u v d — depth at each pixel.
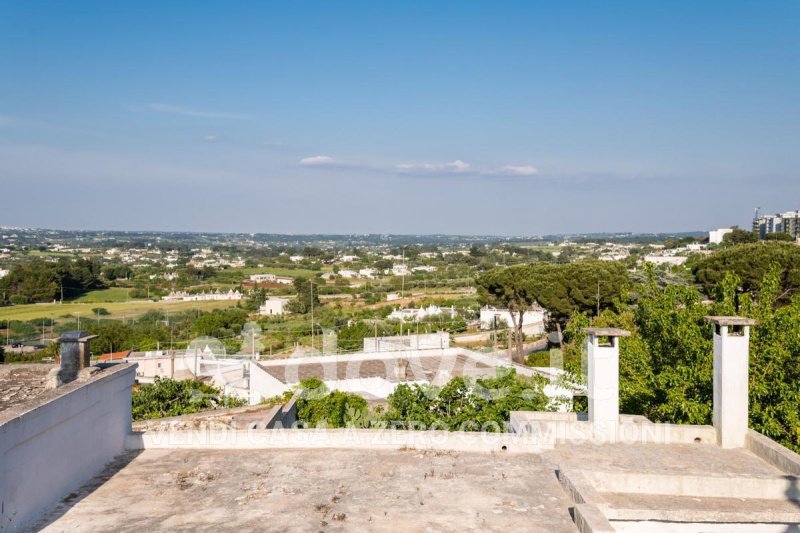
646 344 13.35
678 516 6.04
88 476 7.50
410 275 124.12
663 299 13.22
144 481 7.41
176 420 13.10
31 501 6.25
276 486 7.20
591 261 39.28
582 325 14.52
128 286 124.06
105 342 64.94
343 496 6.89
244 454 8.38
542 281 36.25
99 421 7.86
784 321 11.40
